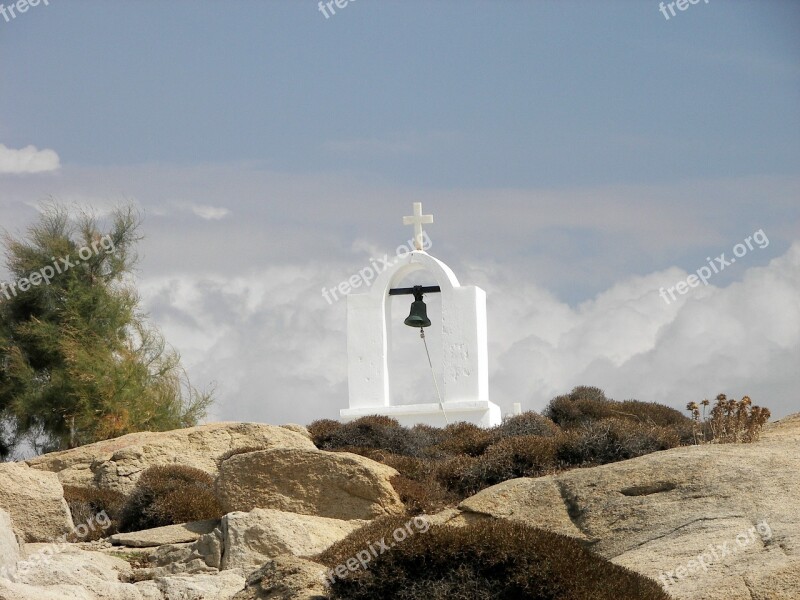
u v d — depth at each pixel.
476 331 33.41
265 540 19.08
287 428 30.59
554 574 13.38
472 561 13.88
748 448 19.69
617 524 17.50
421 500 22.38
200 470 26.33
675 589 14.05
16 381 47.31
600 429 25.09
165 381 47.75
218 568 19.00
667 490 17.98
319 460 22.38
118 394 45.88
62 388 46.28
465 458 24.94
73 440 46.53
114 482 28.31
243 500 22.45
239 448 27.34
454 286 33.78
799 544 14.56
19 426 47.06
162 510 23.02
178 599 16.91
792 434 24.09
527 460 24.28
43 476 22.72
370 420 30.95
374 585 14.04
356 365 33.94
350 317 34.22
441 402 33.12
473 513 18.64
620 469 18.75
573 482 18.80
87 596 16.03
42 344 47.03
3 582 14.32
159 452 29.14
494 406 33.31
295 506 22.19
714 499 17.23
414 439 29.28
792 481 17.30
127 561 19.78
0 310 48.16
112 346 47.69
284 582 14.85
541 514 18.44
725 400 24.50
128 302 48.25
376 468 22.58
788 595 13.22
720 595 13.48
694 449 19.94
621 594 13.22
